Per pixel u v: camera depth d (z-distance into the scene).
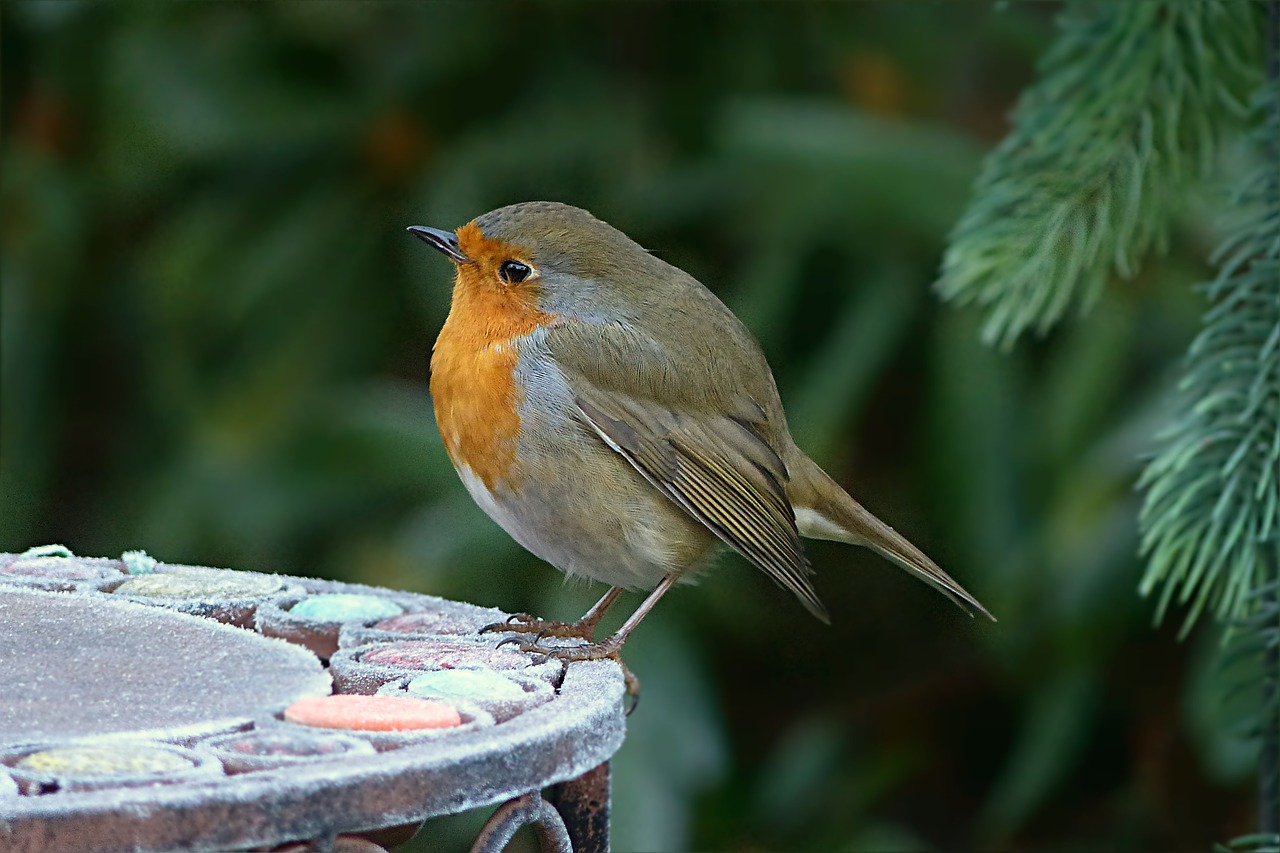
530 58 9.26
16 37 9.24
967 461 8.78
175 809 3.45
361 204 9.36
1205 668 8.04
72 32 9.24
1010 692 9.48
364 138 9.28
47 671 4.50
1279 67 5.93
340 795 3.61
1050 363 8.85
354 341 9.41
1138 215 6.37
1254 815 9.09
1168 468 5.68
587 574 6.91
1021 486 8.78
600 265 6.95
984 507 8.73
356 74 9.36
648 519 6.73
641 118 9.20
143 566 5.95
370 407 9.22
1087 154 6.28
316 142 9.41
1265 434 5.46
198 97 9.24
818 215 8.84
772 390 7.34
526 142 9.08
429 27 9.25
